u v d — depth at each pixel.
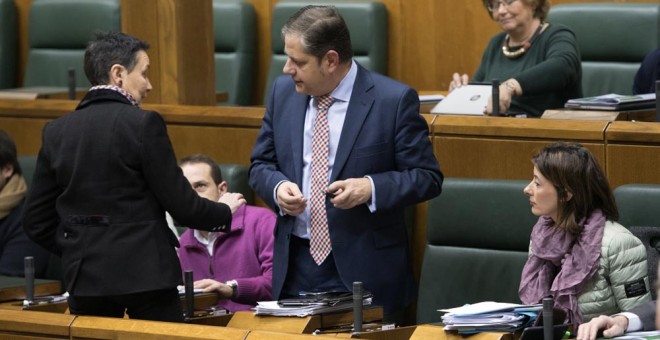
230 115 16.34
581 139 14.18
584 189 11.70
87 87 24.08
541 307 10.61
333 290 12.11
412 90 12.06
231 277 14.12
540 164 11.81
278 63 23.11
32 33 24.69
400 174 11.82
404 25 23.38
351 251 12.01
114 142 11.28
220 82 23.89
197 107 16.66
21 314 12.12
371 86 12.07
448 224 13.98
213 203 11.68
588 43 20.39
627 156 13.94
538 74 16.31
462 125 14.85
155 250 11.34
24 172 16.61
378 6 22.91
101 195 11.34
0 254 15.82
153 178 11.27
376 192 11.66
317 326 11.39
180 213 11.33
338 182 11.64
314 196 12.06
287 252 12.19
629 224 12.72
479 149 14.78
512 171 14.62
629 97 15.22
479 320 10.40
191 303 12.38
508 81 16.28
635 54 20.06
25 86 24.67
